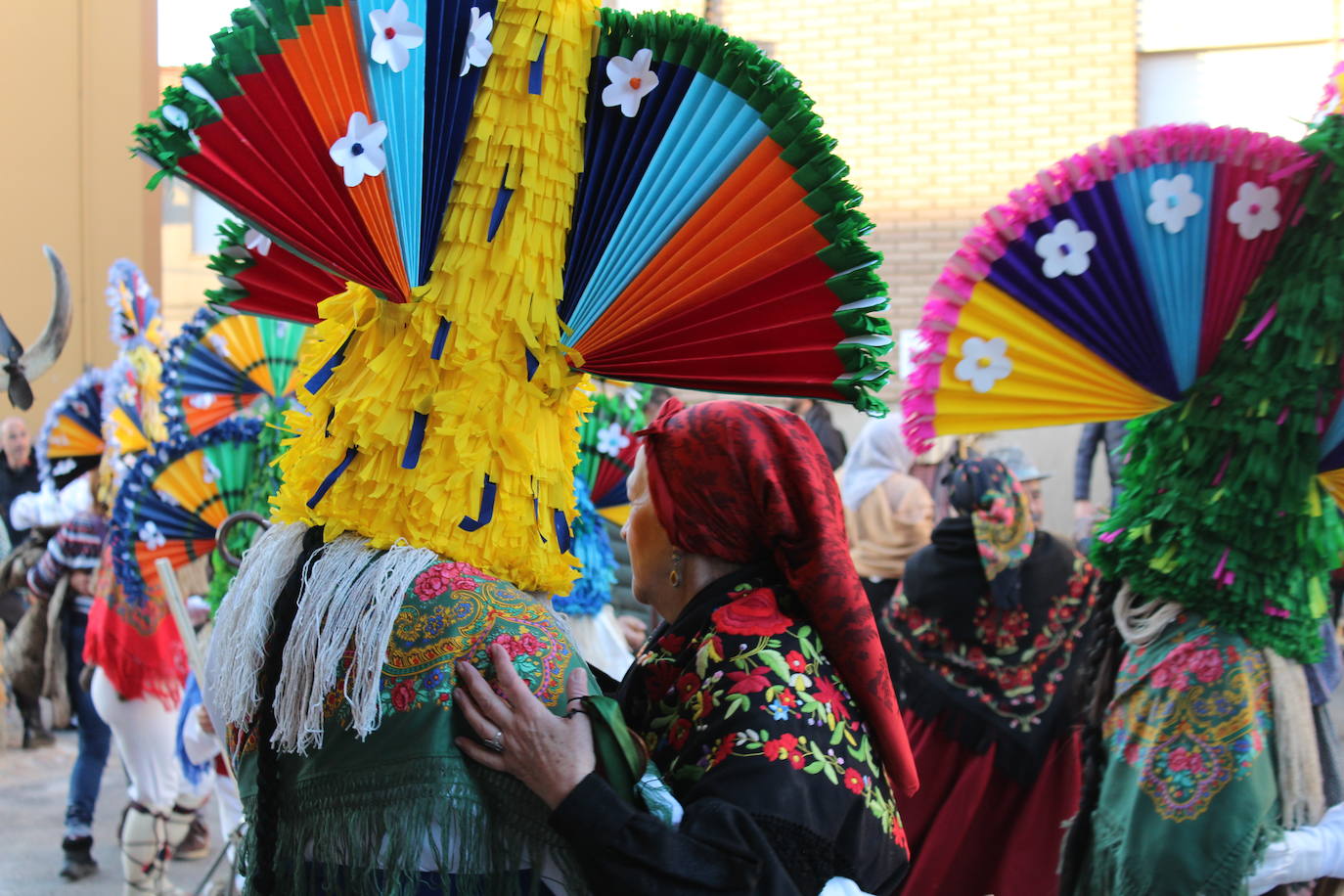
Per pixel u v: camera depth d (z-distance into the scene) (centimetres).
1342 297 224
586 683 160
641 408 403
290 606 161
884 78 879
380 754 152
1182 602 245
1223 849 228
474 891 150
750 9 891
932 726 346
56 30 692
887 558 479
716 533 175
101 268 703
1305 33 828
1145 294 228
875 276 156
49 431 536
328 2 147
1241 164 221
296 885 157
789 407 698
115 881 459
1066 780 337
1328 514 238
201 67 142
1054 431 801
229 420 391
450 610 155
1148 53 855
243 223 175
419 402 157
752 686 161
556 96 160
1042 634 343
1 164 680
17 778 579
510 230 160
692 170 159
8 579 539
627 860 145
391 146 154
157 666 381
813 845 153
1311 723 242
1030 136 864
